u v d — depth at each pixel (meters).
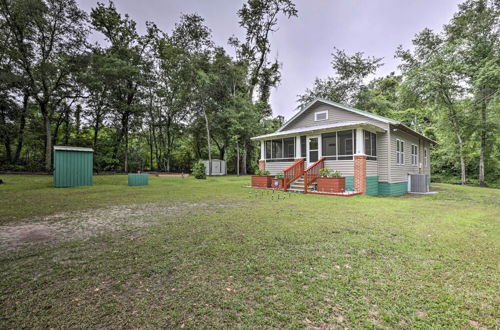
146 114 24.94
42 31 16.95
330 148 10.96
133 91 22.50
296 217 5.09
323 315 1.82
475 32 15.80
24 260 2.85
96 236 3.77
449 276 2.43
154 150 29.67
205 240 3.54
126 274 2.48
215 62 22.16
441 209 6.23
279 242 3.46
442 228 4.26
